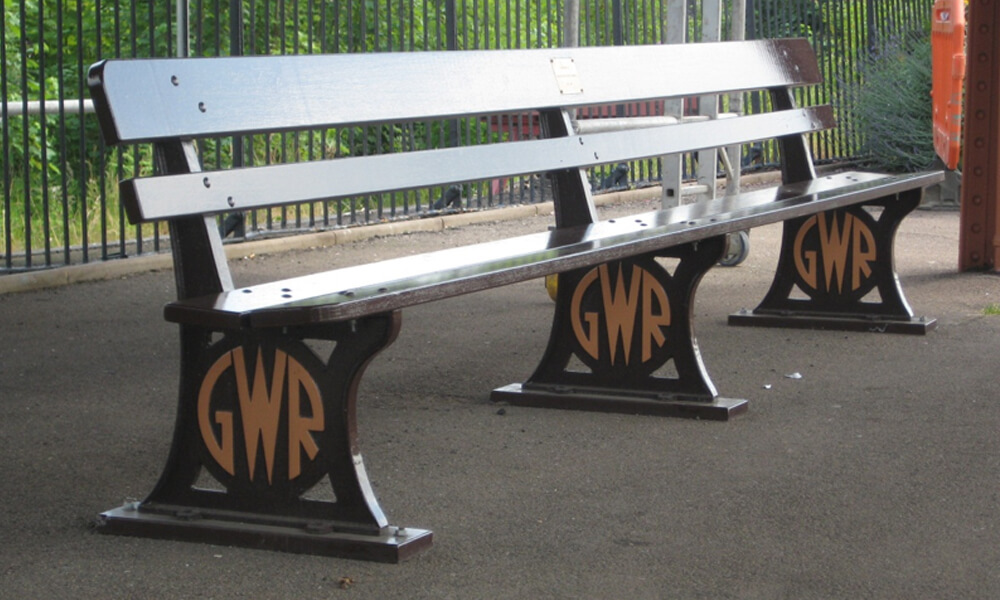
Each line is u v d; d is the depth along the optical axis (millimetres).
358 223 9328
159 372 5168
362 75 3941
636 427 4301
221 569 2998
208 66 3420
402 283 3244
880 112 12609
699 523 3336
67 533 3252
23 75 7445
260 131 3529
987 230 7426
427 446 4070
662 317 4461
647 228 4348
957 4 7320
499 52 4539
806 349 5531
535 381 4668
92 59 13773
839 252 5945
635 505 3482
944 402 4617
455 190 9938
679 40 6730
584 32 12547
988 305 6500
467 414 4480
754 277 7426
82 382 4977
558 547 3156
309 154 8969
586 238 4152
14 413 4484
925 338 5738
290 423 3133
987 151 7348
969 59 7270
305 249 8625
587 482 3689
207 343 3191
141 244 7855
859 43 13805
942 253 8266
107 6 13875
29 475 3748
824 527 3307
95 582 2920
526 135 10891
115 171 10547
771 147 13352
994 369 5137
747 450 4016
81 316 6387
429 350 5562
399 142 11180
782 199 5223
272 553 3107
